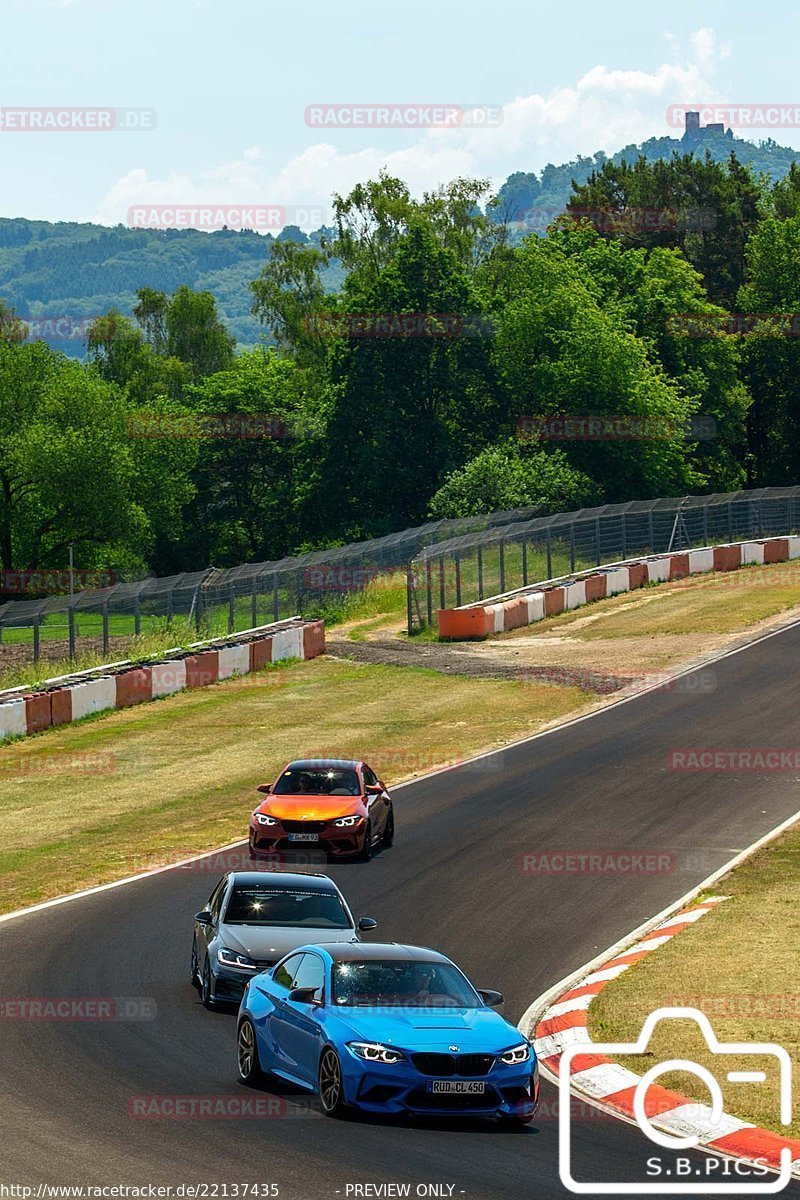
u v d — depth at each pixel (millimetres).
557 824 63375
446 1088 29125
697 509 163375
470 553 139500
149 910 51250
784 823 62281
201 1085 31734
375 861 58031
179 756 83438
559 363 189375
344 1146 27109
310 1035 30562
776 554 159500
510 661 112062
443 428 195875
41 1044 34875
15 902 53344
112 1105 29453
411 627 129625
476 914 49938
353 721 92062
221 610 127062
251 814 64562
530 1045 30688
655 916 49469
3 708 88875
